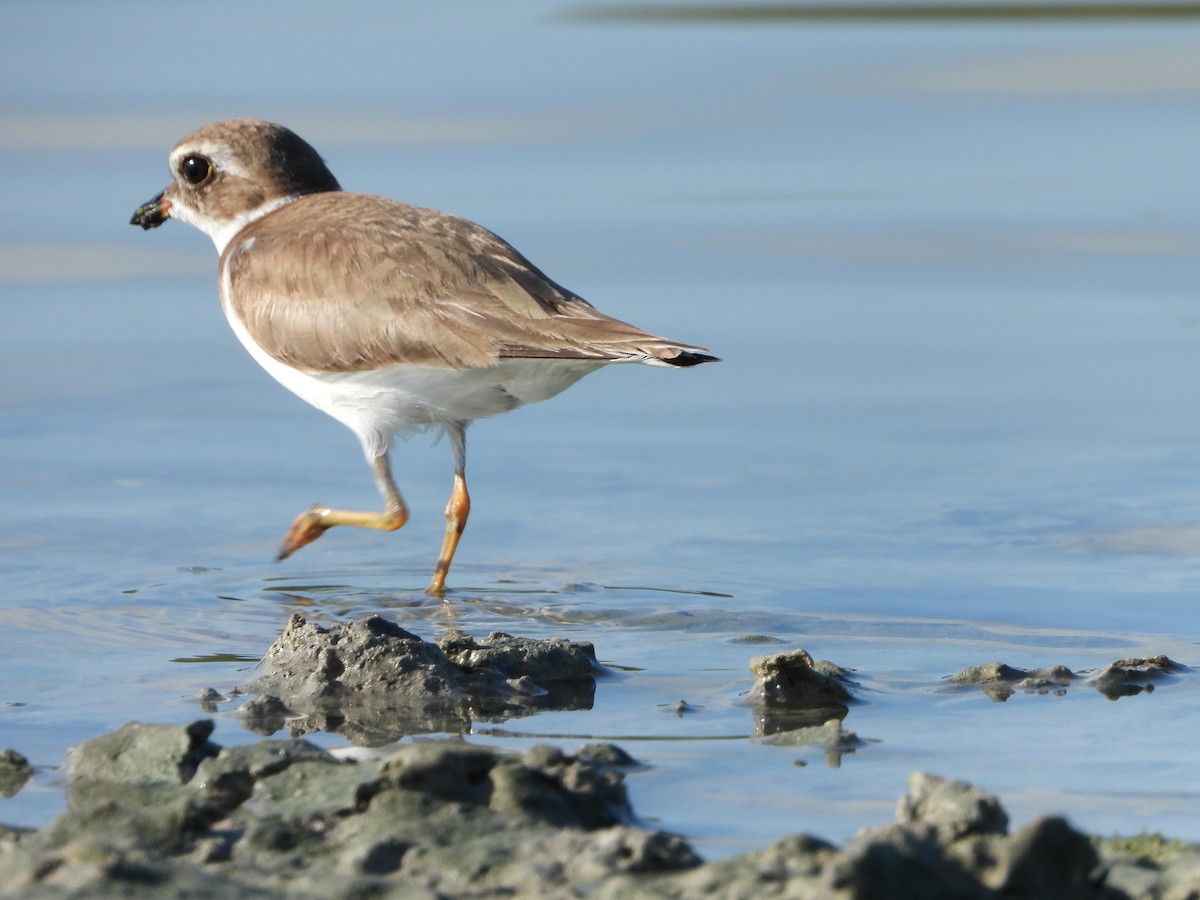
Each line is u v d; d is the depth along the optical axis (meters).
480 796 7.49
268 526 13.83
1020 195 26.19
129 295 21.48
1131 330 19.58
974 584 12.13
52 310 20.72
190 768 8.16
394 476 15.31
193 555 13.00
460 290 12.13
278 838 7.20
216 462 15.51
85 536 13.33
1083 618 11.34
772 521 13.80
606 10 45.84
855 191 26.59
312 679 9.78
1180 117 31.69
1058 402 17.03
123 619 11.37
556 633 11.16
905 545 13.12
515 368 12.08
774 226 24.42
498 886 6.65
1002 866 6.32
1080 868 6.36
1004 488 14.55
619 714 9.41
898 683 10.00
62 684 9.98
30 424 16.45
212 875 6.60
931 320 20.16
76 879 6.42
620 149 29.34
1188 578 12.18
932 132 30.86
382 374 12.37
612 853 6.74
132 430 16.38
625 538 13.46
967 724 9.16
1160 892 6.52
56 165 28.05
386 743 8.93
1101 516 13.75
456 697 9.63
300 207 13.41
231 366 18.66
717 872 6.43
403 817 7.26
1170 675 10.03
